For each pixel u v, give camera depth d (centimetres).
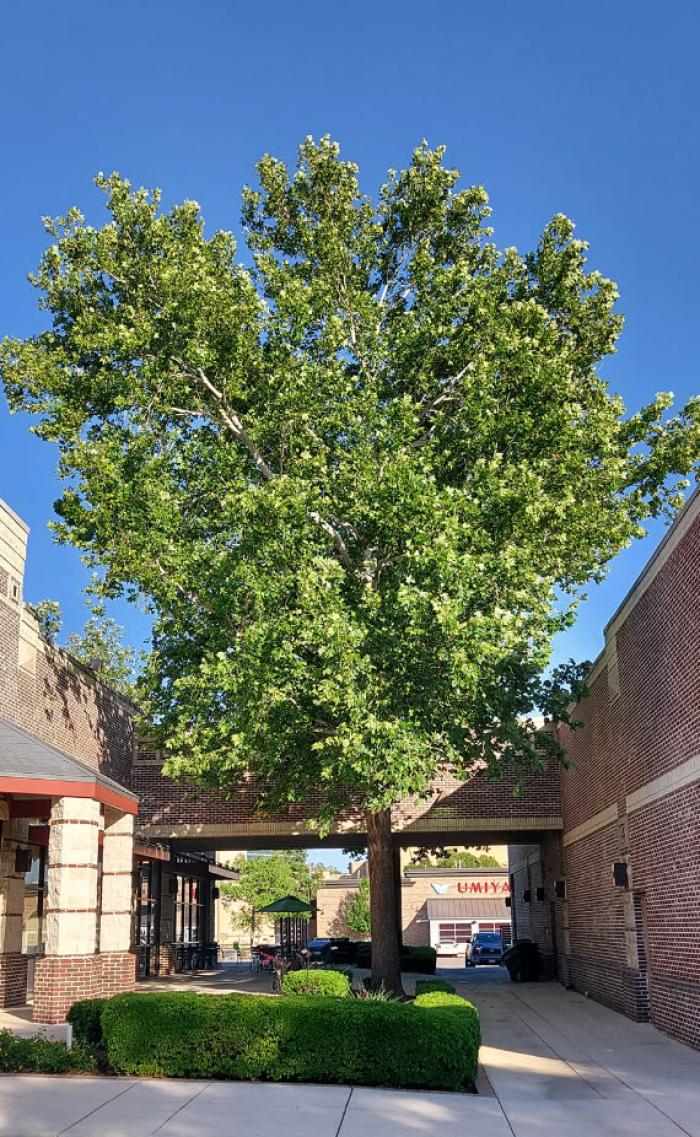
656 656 1712
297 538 1752
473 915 5931
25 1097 1087
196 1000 1257
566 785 2738
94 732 2477
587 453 2048
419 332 2041
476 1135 966
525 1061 1470
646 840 1828
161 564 1908
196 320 1897
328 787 2103
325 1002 1268
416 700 1702
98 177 2105
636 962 1930
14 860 1903
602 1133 983
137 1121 983
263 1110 1049
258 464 2025
